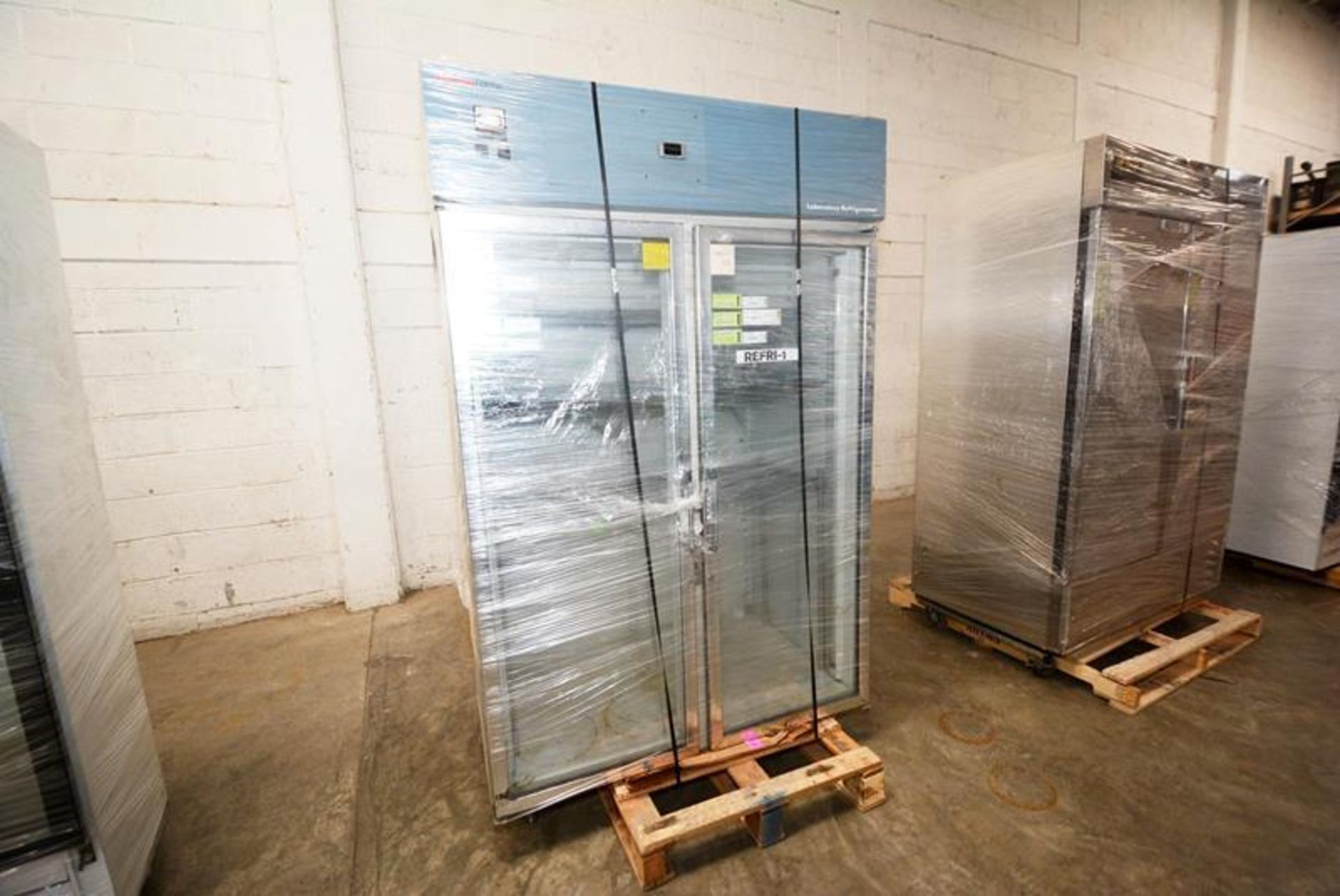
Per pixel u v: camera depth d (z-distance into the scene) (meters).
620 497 1.39
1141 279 1.85
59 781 1.07
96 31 2.09
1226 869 1.31
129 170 2.18
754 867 1.35
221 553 2.50
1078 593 1.93
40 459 1.08
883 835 1.43
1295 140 5.49
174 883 1.35
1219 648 2.19
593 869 1.36
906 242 3.77
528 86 1.15
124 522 2.35
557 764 1.44
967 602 2.24
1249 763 1.63
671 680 1.51
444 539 2.84
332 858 1.41
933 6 3.54
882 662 2.16
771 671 1.69
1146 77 4.44
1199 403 2.12
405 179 2.54
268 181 2.35
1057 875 1.31
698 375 1.39
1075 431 1.82
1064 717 1.84
